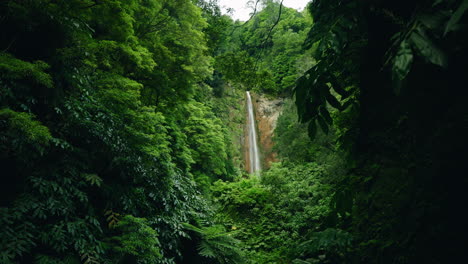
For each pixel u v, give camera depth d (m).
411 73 2.16
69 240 2.72
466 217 1.68
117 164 3.73
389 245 2.21
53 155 3.04
